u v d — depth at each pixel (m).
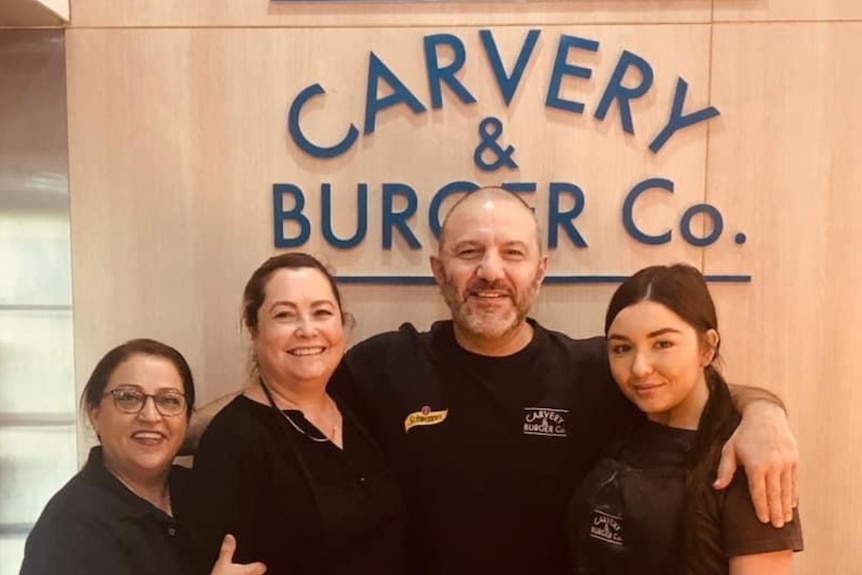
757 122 1.99
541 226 2.02
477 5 1.97
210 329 2.06
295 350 1.62
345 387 1.82
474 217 1.68
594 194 2.01
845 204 2.00
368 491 1.65
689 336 1.52
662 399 1.53
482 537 1.70
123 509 1.62
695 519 1.45
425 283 2.04
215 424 1.65
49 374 2.08
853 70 1.97
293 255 1.72
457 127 2.00
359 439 1.71
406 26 1.97
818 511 2.07
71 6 1.99
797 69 1.97
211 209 2.03
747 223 2.01
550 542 1.71
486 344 1.73
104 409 1.70
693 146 2.00
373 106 1.99
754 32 1.97
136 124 2.01
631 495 1.52
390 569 1.67
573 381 1.75
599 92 1.99
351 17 1.97
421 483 1.72
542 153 2.00
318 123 2.00
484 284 1.66
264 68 1.99
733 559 1.43
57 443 2.09
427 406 1.73
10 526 2.09
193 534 1.62
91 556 1.57
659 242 2.01
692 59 1.97
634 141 2.00
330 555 1.60
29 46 2.00
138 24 1.99
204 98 2.00
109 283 2.05
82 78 2.00
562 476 1.70
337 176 2.01
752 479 1.41
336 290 1.70
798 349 2.04
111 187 2.03
